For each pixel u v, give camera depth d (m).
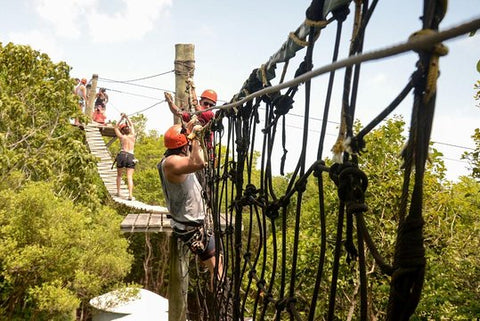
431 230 7.26
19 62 10.66
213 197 3.42
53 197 9.25
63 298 8.75
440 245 7.42
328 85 1.14
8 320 9.20
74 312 10.73
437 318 6.67
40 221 8.73
